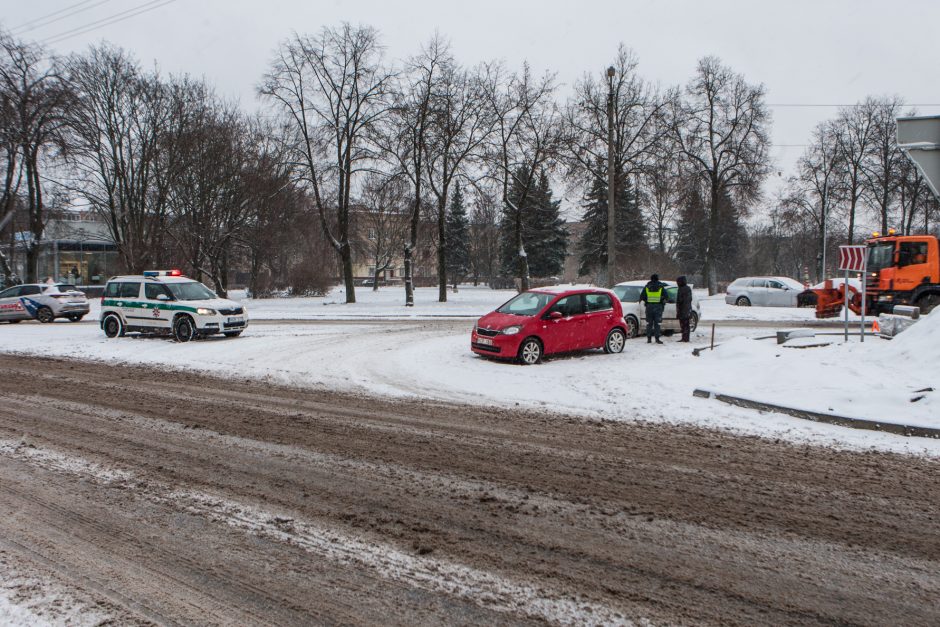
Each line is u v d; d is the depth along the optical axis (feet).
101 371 40.27
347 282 118.93
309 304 116.67
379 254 205.98
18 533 14.74
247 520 15.55
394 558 13.47
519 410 28.86
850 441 23.25
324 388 34.37
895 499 17.31
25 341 57.00
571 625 10.87
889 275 61.41
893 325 40.96
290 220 132.57
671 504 16.85
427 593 11.99
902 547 14.19
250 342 55.21
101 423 26.02
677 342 53.52
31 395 32.19
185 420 26.63
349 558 13.47
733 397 29.37
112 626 10.82
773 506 16.75
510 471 19.70
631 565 13.20
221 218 112.98
